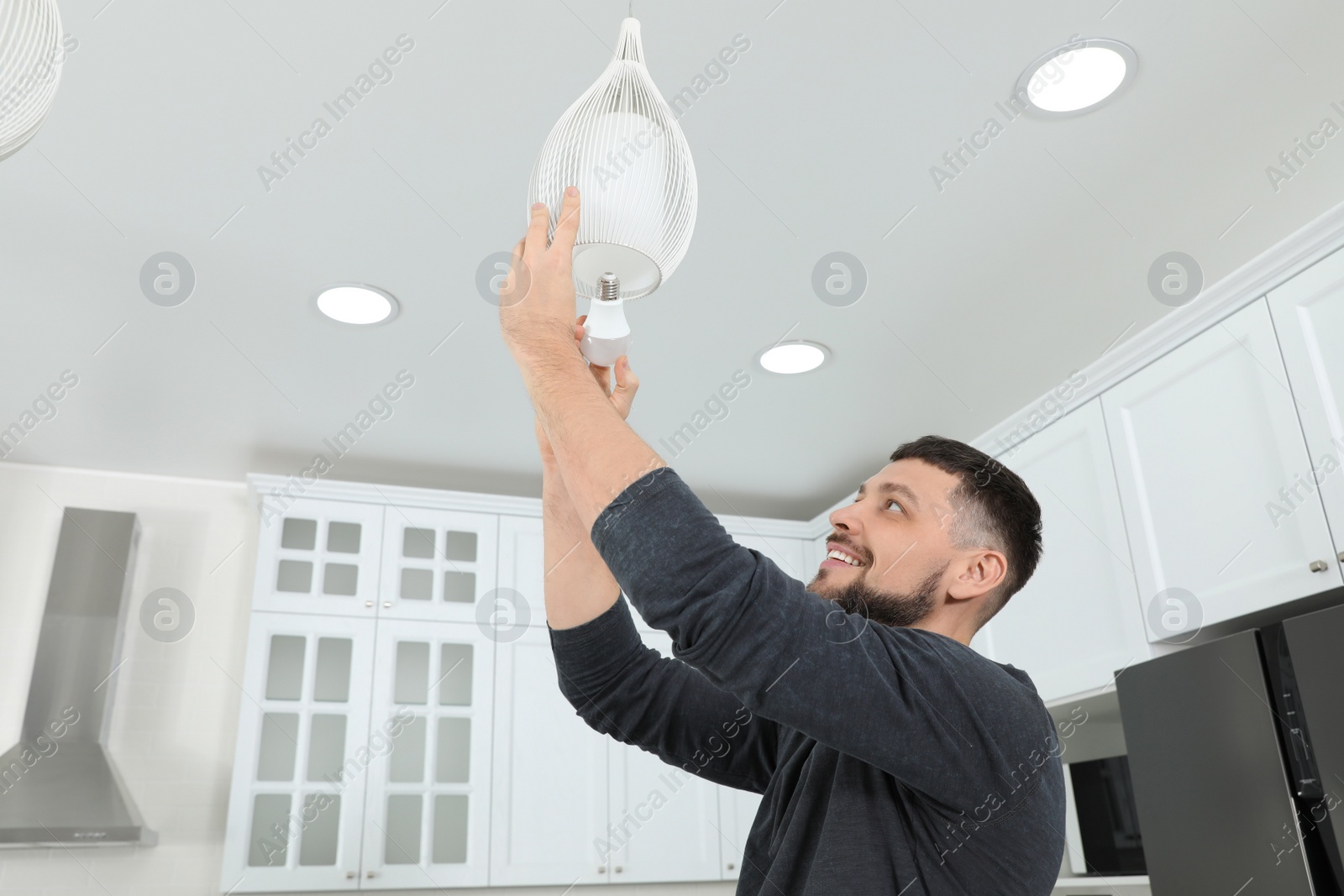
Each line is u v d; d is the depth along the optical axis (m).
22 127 0.76
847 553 1.03
